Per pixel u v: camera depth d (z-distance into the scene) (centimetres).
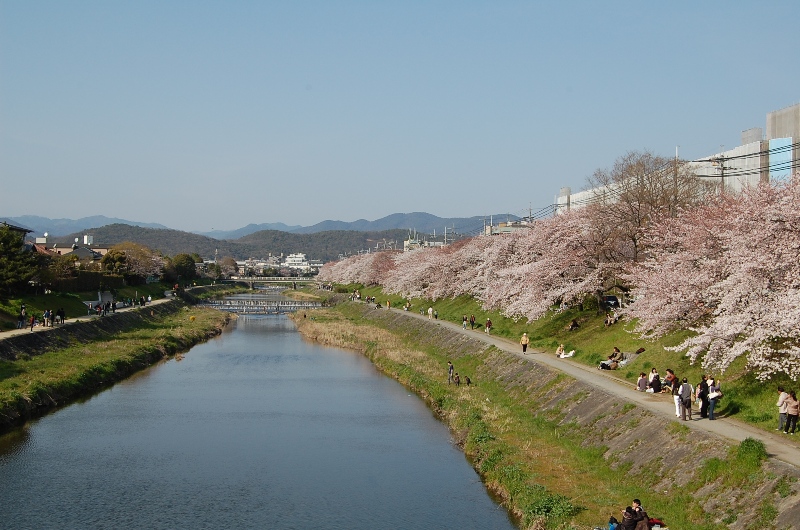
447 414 4762
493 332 7188
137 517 3062
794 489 2159
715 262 3703
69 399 5334
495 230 14288
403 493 3328
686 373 3775
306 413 5059
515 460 3344
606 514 2553
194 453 4044
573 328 5981
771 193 3622
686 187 6000
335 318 12588
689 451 2722
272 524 2986
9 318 7138
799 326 2881
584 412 3750
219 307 15325
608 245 5719
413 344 8319
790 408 2697
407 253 15200
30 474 3622
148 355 7444
